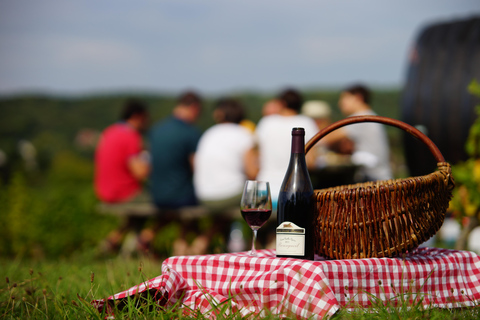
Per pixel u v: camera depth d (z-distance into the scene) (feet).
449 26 18.81
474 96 17.17
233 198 20.49
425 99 18.34
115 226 27.37
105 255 21.84
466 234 13.84
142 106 24.12
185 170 21.29
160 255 22.35
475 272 8.23
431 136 18.20
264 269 7.33
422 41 19.11
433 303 7.57
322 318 6.60
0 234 26.30
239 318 6.82
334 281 7.05
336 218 7.55
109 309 7.76
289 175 7.72
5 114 89.10
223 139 20.66
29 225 26.45
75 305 7.95
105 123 89.25
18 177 27.53
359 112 20.57
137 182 24.11
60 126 89.40
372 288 7.29
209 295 7.50
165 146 21.15
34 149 86.07
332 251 7.59
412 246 7.54
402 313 6.89
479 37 17.78
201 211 20.44
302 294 6.83
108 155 23.73
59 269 12.69
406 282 7.49
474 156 13.97
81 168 61.93
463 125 17.35
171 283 7.63
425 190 7.56
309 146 8.45
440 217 7.82
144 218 22.59
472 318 7.14
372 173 19.97
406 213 7.47
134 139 23.82
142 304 7.37
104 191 23.89
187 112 21.54
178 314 7.14
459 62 17.75
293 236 7.47
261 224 8.20
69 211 26.89
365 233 7.46
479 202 13.25
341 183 18.33
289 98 19.69
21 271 12.71
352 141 20.33
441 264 7.85
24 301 8.84
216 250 13.14
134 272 11.83
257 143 21.09
